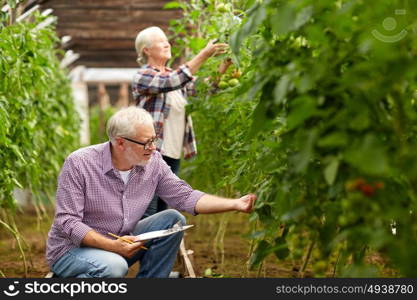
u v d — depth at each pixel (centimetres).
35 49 716
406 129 291
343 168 274
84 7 1305
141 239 449
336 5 277
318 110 258
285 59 299
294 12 264
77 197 457
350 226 279
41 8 1261
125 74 2544
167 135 677
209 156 767
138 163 460
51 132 962
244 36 291
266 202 349
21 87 684
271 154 321
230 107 492
